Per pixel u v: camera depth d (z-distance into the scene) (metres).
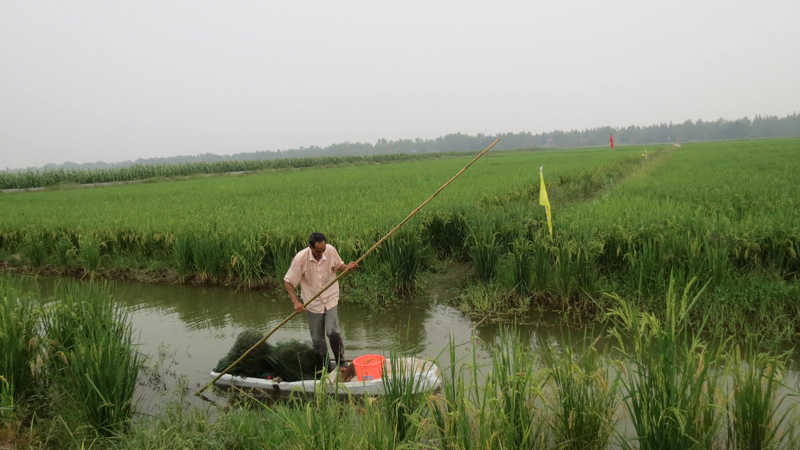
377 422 3.16
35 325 4.79
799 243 6.32
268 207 13.00
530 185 15.94
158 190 22.97
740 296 5.91
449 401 3.34
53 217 12.52
